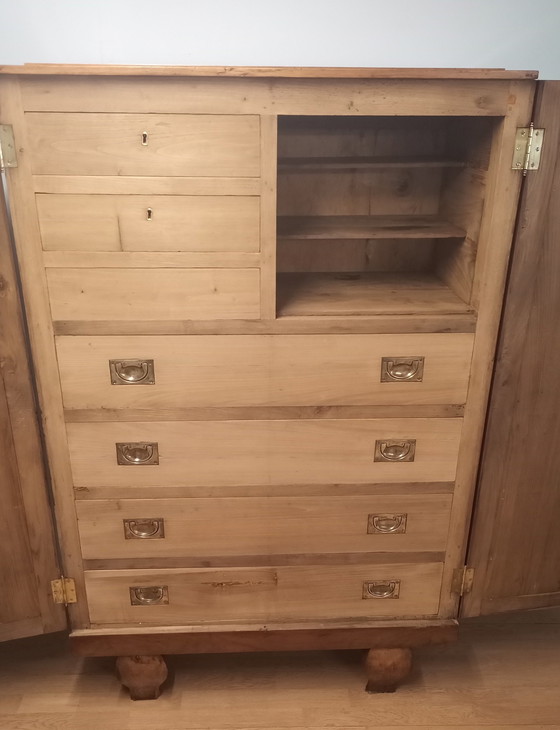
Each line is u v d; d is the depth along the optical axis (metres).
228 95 1.23
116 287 1.36
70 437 1.49
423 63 1.71
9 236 1.30
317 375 1.46
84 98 1.21
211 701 1.73
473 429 1.53
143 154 1.26
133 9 1.60
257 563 1.64
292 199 1.67
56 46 1.62
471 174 1.44
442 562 1.66
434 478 1.58
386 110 1.27
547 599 1.74
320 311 1.44
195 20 1.62
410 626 1.69
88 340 1.40
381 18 1.65
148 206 1.30
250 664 1.85
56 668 1.83
